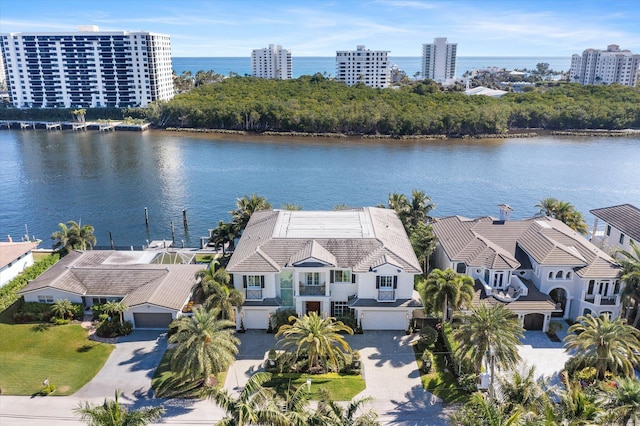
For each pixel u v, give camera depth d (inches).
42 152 6018.7
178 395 1614.2
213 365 1583.4
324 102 7760.8
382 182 4643.2
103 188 4483.3
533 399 1218.6
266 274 1958.7
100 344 1907.0
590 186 4544.8
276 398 1300.4
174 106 7662.4
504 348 1481.3
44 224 3641.7
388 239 2130.9
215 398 1186.6
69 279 2171.5
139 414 1155.9
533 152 6033.5
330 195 4254.4
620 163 5423.2
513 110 7500.0
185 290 2134.6
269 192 4338.1
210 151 6063.0
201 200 4148.6
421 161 5521.7
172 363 1594.5
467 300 1836.9
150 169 5147.6
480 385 1625.2
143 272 2222.0
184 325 1603.1
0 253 2539.4
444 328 1923.0
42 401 1584.6
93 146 6397.6
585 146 6417.3
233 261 2010.3
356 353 1791.3
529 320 2030.0
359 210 2454.5
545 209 2790.4
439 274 1882.4
